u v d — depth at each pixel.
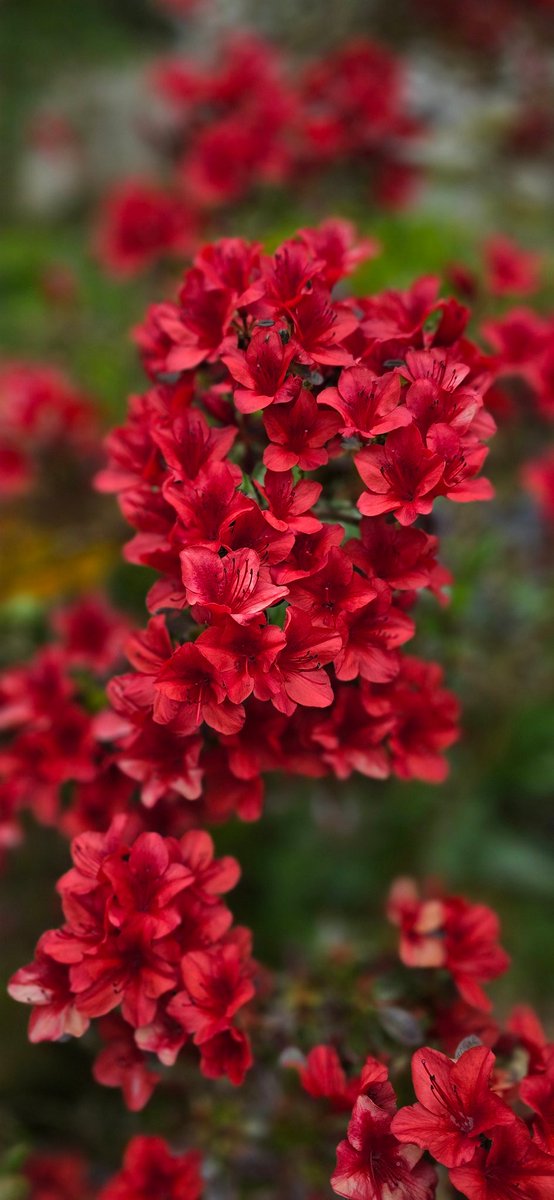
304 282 0.72
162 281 1.37
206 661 0.68
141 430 0.76
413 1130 0.66
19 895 1.10
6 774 0.86
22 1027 1.05
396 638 0.71
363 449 0.70
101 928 0.71
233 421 0.75
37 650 1.08
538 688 1.17
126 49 2.45
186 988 0.70
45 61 2.33
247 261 0.75
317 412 0.70
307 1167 0.82
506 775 1.20
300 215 1.39
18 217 1.99
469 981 0.76
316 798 0.98
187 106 1.35
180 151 1.40
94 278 1.63
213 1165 0.83
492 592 1.07
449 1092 0.66
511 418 0.97
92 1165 0.98
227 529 0.68
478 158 1.68
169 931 0.69
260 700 0.69
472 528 1.03
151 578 1.15
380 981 0.80
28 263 1.64
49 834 1.10
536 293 1.37
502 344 0.88
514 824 1.21
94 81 2.21
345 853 1.15
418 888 1.13
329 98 1.37
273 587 0.67
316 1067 0.74
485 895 1.18
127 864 0.70
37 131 2.05
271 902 1.11
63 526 1.19
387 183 1.38
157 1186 0.76
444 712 0.77
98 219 1.98
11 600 1.12
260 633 0.67
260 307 0.72
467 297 0.95
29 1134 0.98
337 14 1.95
